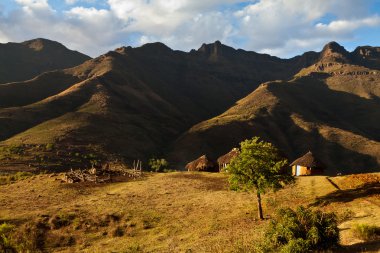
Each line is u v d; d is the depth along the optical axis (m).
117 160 130.88
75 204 42.62
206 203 40.84
